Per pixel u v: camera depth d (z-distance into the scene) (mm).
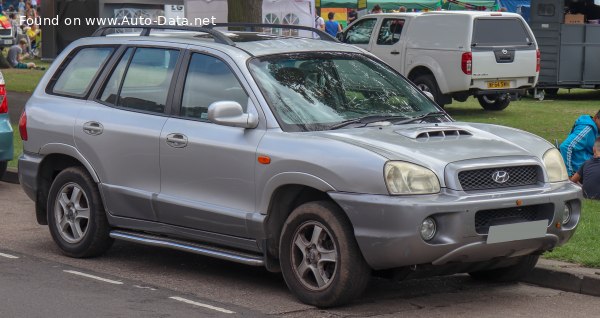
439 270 8203
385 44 25906
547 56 29000
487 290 9188
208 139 8914
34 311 8078
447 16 24594
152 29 10023
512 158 8297
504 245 8078
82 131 9930
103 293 8742
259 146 8547
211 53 9273
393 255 7793
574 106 27453
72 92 10312
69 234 10219
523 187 8312
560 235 8477
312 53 9445
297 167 8242
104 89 10016
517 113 25375
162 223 9414
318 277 8250
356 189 7910
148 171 9414
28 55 43875
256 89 8797
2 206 13086
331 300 8172
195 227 9133
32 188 10531
